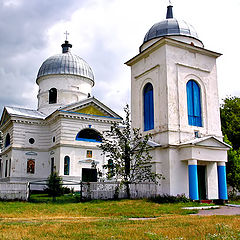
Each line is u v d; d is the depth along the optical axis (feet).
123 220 43.39
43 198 84.38
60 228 35.32
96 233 31.73
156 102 83.20
